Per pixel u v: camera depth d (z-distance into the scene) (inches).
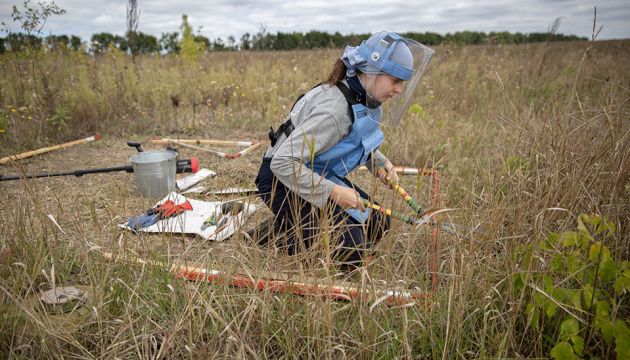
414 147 207.3
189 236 127.6
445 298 84.5
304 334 82.0
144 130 270.1
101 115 273.3
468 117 266.5
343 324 84.4
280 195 106.3
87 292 88.7
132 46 365.4
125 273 93.5
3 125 224.5
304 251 86.7
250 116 286.8
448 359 78.3
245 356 74.9
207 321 86.1
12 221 102.9
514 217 95.4
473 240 88.8
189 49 515.8
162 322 85.7
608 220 92.0
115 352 74.7
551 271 81.3
